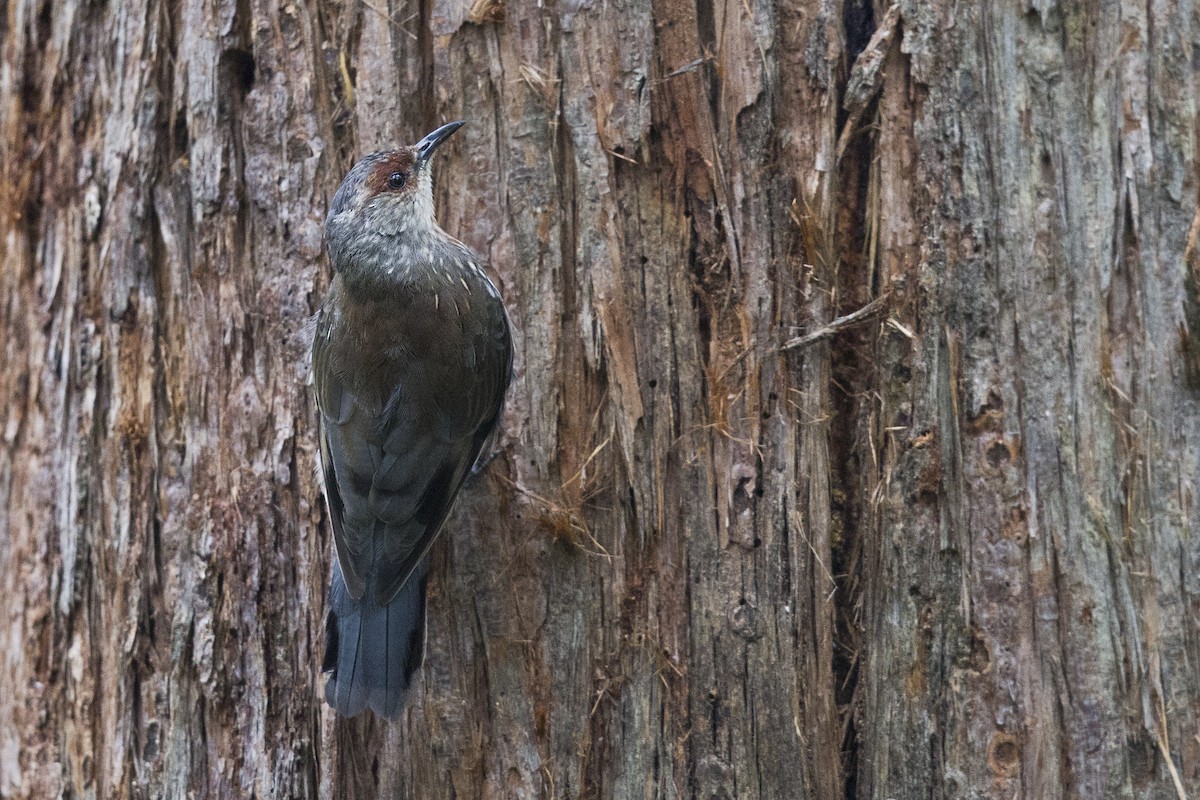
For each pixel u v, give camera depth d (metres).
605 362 7.63
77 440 8.77
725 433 7.45
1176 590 7.33
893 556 7.27
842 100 7.50
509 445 7.83
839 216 7.54
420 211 8.27
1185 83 7.58
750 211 7.51
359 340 8.27
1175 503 7.38
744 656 7.31
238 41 8.33
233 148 8.34
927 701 7.18
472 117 7.94
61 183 9.05
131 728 8.30
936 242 7.33
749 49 7.53
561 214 7.77
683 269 7.58
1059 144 7.43
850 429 7.52
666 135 7.62
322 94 8.25
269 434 8.22
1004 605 7.16
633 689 7.45
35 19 9.32
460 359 8.20
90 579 8.66
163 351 8.44
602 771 7.47
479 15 7.86
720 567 7.39
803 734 7.25
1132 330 7.41
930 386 7.29
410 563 7.68
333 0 8.20
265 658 8.02
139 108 8.51
